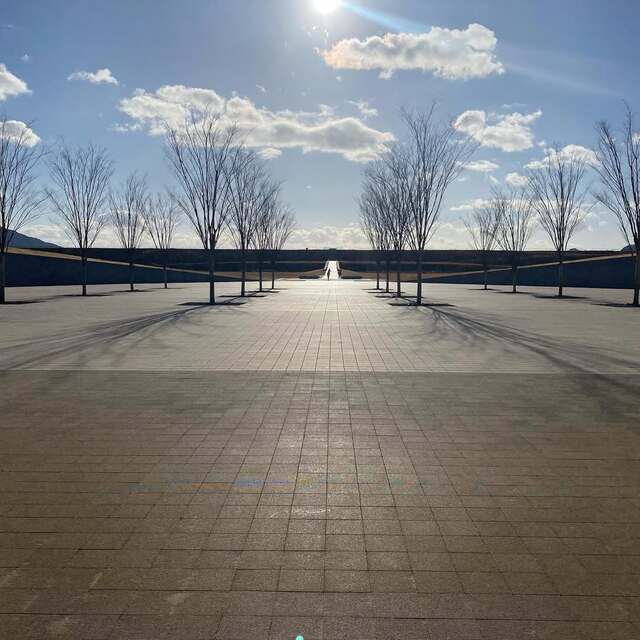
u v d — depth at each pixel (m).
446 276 61.50
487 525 4.05
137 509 4.29
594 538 3.87
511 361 10.58
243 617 3.00
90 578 3.38
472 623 2.96
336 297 32.34
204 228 25.27
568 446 5.73
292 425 6.43
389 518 4.15
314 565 3.51
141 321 17.83
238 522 4.07
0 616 3.02
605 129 25.05
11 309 22.62
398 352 11.64
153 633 2.87
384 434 6.10
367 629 2.90
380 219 42.59
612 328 16.23
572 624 2.96
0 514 4.23
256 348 12.15
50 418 6.70
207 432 6.17
